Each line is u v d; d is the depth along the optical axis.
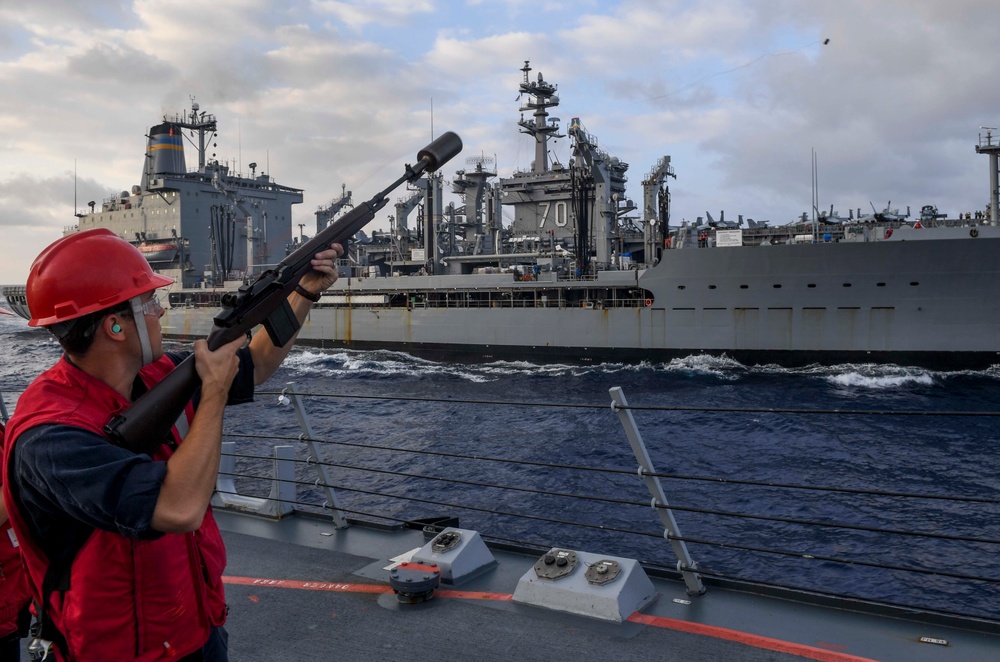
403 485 18.28
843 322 33.22
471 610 4.53
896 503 16.53
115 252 2.10
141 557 2.03
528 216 56.94
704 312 36.06
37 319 2.01
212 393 1.92
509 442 23.14
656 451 21.67
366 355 45.19
